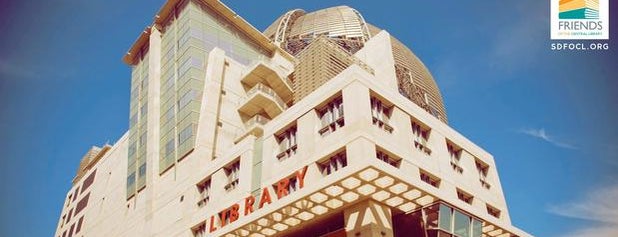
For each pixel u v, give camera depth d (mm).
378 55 43000
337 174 25219
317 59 43000
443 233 26422
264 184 33875
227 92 48938
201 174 41438
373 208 26797
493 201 38656
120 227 51094
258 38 61406
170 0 57656
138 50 63688
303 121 33750
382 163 24625
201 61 51844
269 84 51000
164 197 45250
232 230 30141
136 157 53625
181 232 39938
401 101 34094
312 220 29562
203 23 55469
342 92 31766
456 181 35156
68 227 70250
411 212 28250
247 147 37594
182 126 47562
